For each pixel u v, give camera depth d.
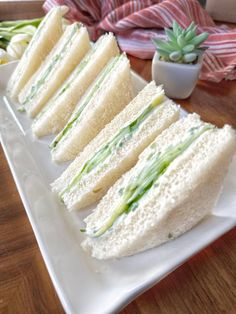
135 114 0.19
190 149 0.14
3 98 0.27
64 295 0.11
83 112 0.22
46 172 0.20
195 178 0.13
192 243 0.12
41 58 0.27
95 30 0.33
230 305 0.12
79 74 0.24
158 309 0.12
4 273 0.13
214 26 0.33
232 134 0.13
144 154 0.17
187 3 0.31
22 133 0.23
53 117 0.23
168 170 0.14
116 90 0.21
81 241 0.15
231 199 0.14
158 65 0.23
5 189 0.17
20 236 0.14
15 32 0.31
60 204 0.18
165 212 0.13
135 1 0.32
